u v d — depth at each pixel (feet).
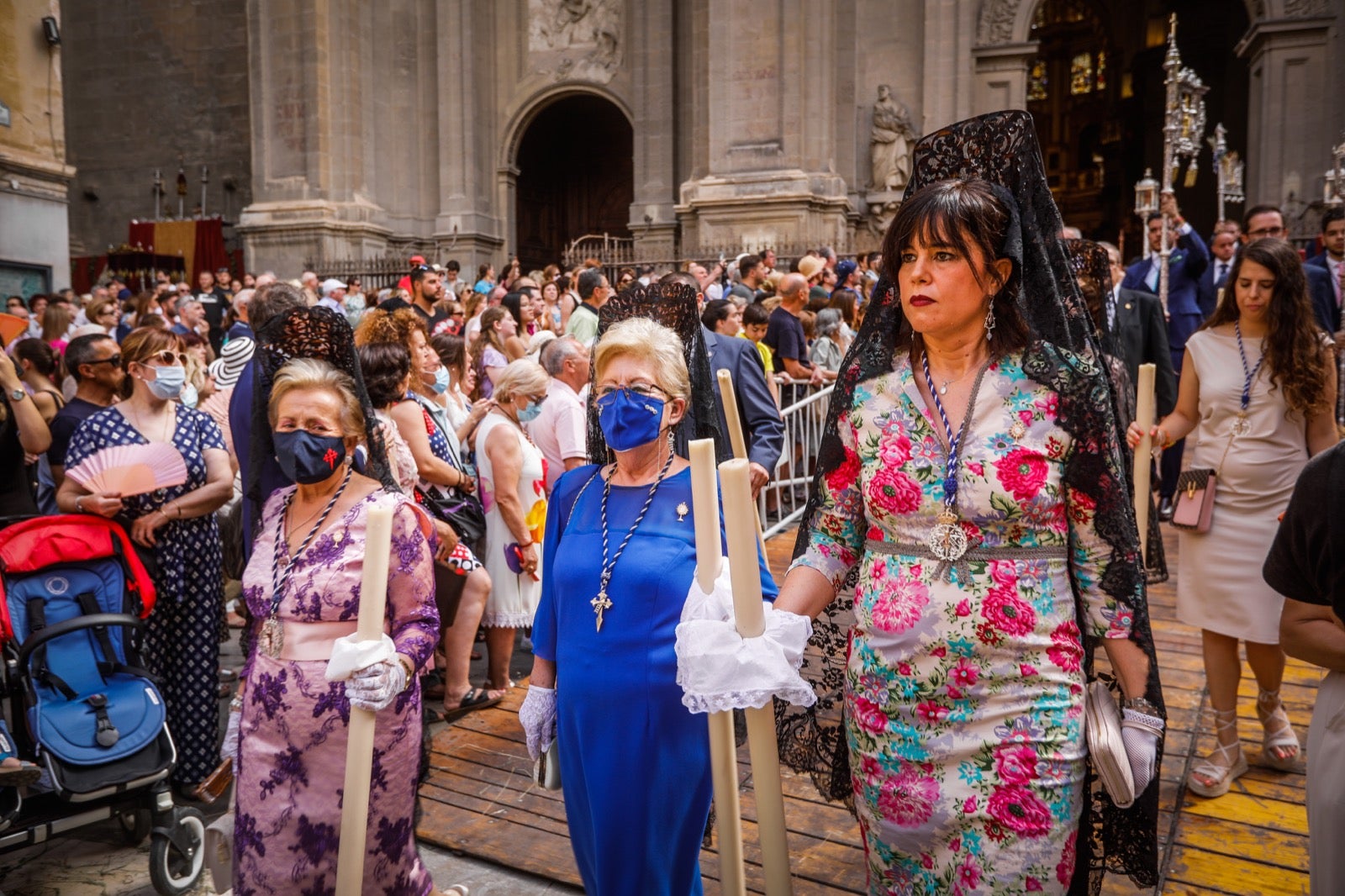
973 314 6.23
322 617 7.88
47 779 9.95
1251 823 10.36
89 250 88.12
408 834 8.22
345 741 7.77
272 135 73.87
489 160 79.05
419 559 8.16
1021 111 6.43
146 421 12.20
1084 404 6.04
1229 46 85.87
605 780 7.14
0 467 13.28
